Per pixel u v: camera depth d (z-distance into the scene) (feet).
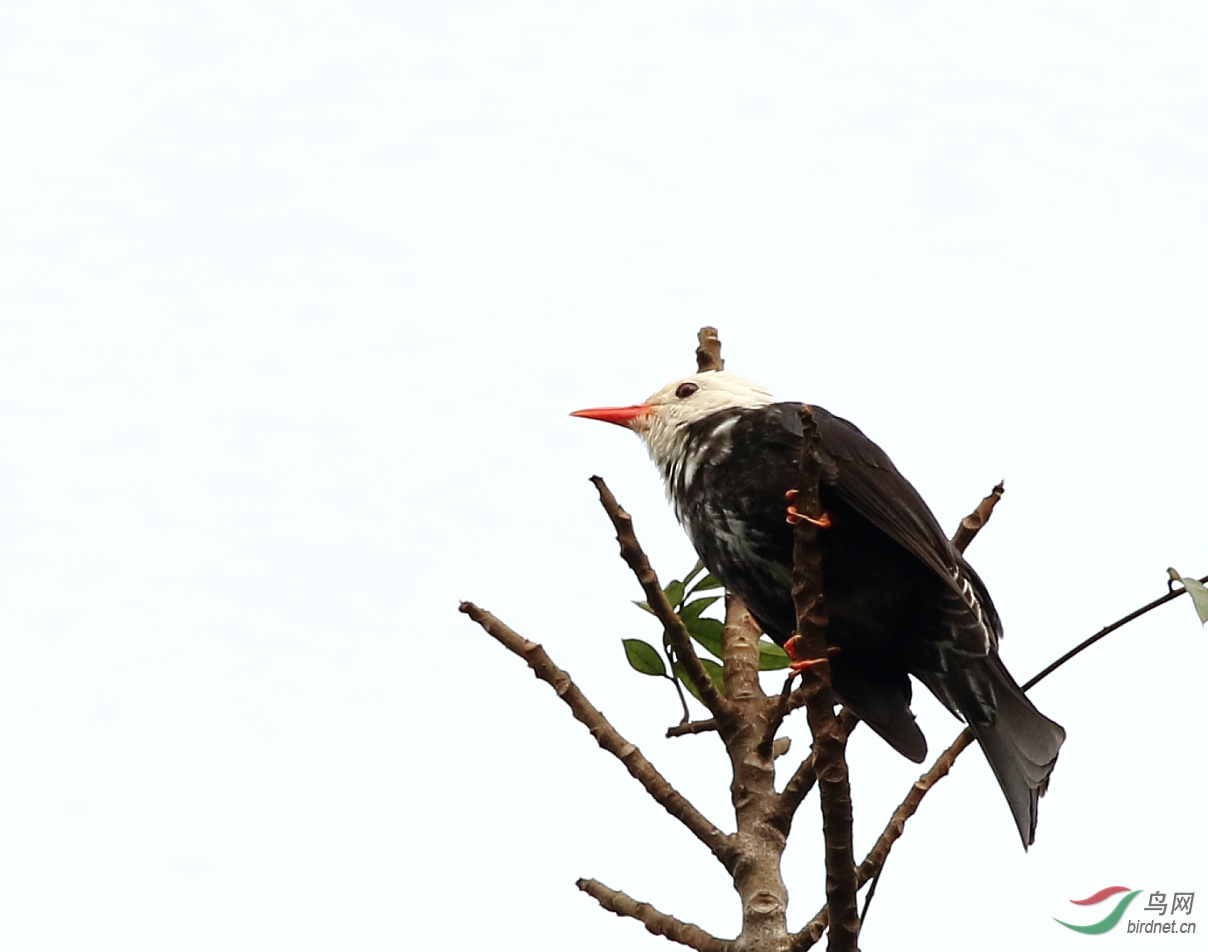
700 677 22.43
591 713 22.18
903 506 27.53
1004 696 26.66
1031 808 24.80
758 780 21.59
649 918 21.21
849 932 18.49
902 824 21.66
